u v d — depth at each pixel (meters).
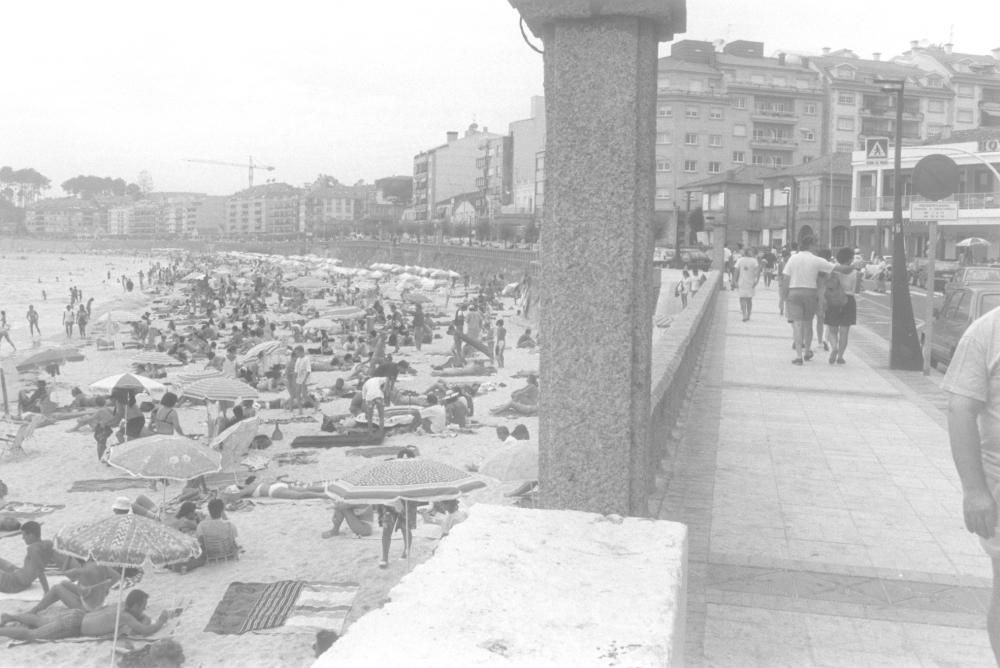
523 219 116.38
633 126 4.86
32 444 22.47
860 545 7.11
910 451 10.26
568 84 4.91
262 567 13.63
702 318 18.14
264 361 33.59
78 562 13.30
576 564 3.14
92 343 47.38
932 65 114.25
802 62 112.06
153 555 10.82
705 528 7.44
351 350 39.25
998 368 3.57
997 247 62.41
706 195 90.19
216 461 15.50
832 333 17.38
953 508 8.13
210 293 76.88
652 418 8.20
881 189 71.38
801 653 5.18
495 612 2.73
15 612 12.16
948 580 6.40
